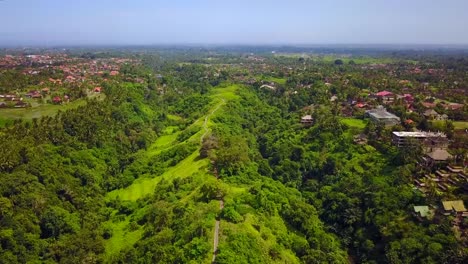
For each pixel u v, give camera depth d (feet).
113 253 338.95
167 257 277.44
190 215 318.65
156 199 401.08
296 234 342.85
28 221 342.44
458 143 466.29
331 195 419.13
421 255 310.86
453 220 332.19
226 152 433.48
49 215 358.02
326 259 315.58
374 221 362.74
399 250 321.52
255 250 272.72
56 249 333.42
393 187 389.80
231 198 349.61
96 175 474.49
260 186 379.55
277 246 301.84
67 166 452.35
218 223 302.86
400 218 354.95
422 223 339.77
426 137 476.54
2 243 314.35
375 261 333.62
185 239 287.69
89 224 381.60
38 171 406.82
